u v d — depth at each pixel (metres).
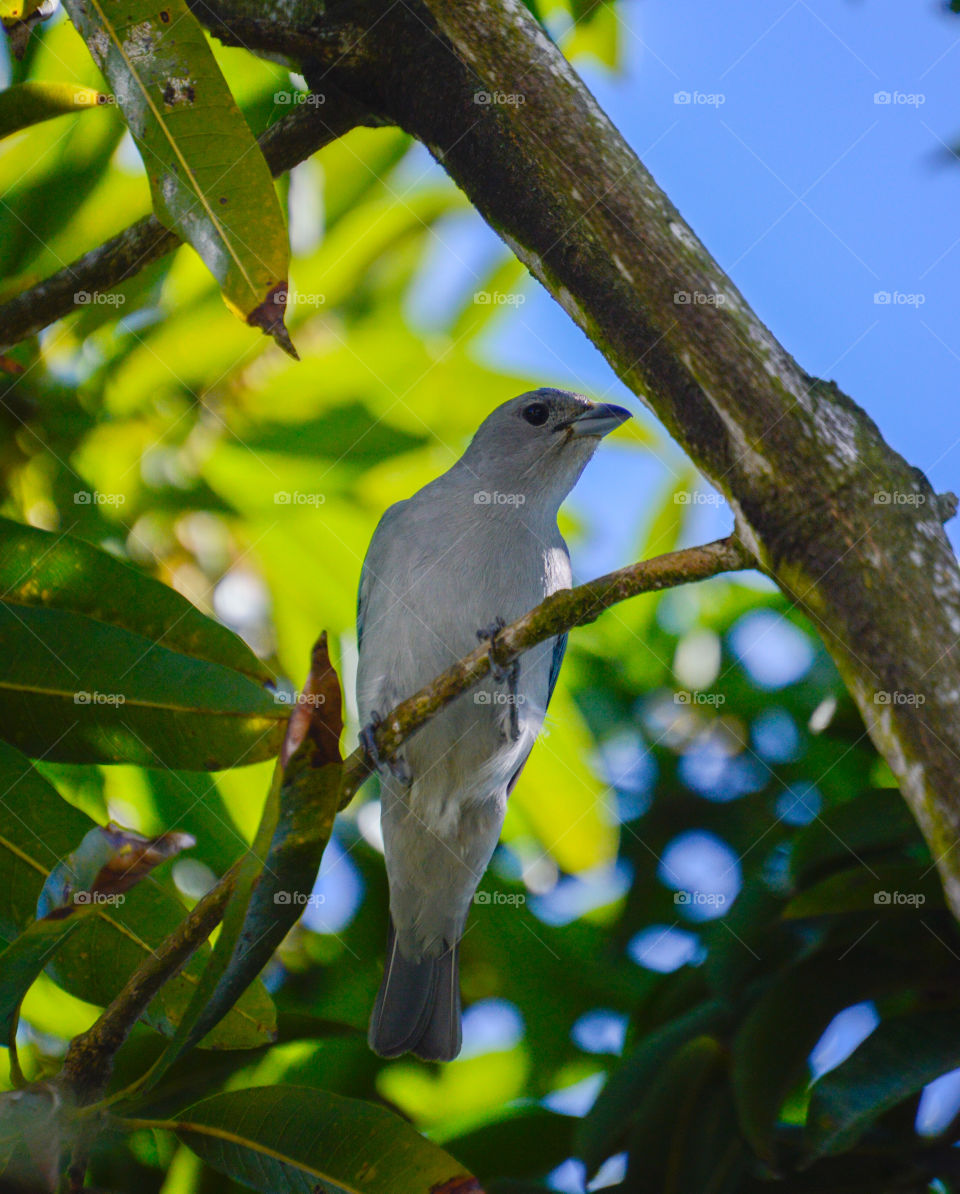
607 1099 6.25
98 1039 4.52
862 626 4.19
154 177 4.88
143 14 4.96
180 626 5.39
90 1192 4.54
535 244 5.11
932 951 6.06
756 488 4.46
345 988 8.97
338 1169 4.83
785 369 4.63
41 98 5.31
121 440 8.75
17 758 5.68
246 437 9.11
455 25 5.23
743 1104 5.83
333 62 5.78
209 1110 4.93
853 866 6.31
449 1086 8.46
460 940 8.88
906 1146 6.32
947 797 3.96
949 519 4.38
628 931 8.27
